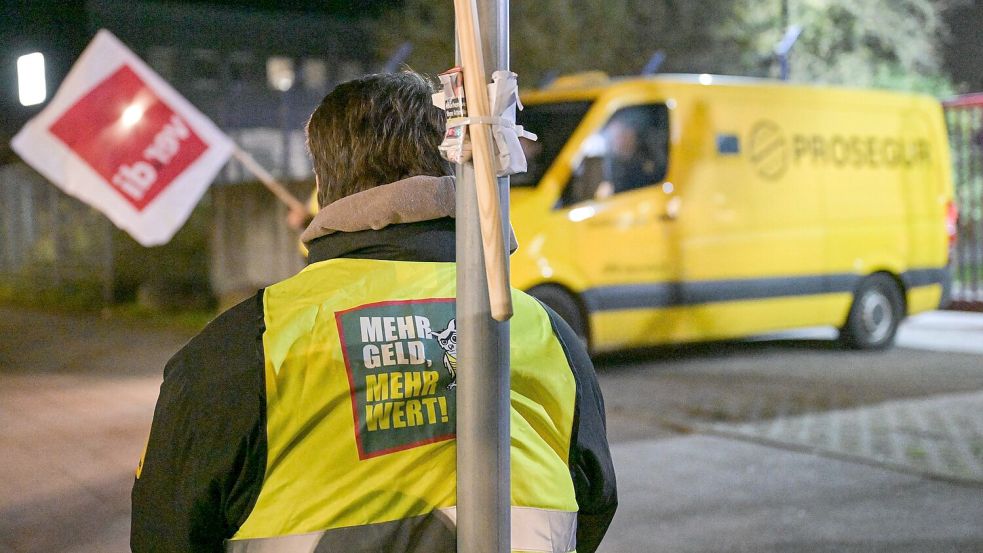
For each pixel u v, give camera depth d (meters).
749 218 9.23
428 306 1.56
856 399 7.58
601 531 1.77
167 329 13.47
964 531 4.67
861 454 6.00
